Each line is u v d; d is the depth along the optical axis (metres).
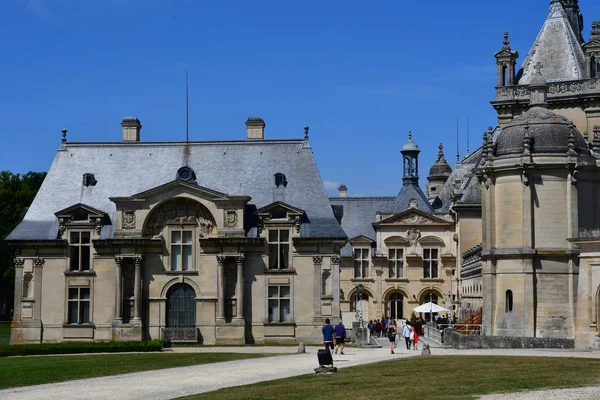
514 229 68.56
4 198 125.62
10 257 126.50
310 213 78.12
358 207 120.00
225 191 80.25
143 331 76.56
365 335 75.00
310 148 82.56
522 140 68.88
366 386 38.09
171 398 37.47
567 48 90.69
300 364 52.69
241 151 82.94
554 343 63.72
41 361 56.22
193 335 75.50
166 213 77.44
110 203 80.31
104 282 77.06
